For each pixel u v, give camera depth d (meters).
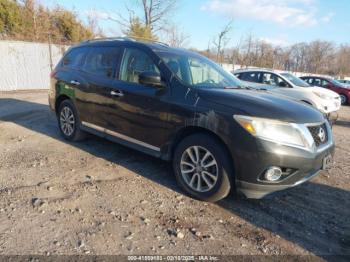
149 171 4.43
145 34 25.53
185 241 2.87
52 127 6.63
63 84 5.52
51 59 15.73
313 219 3.44
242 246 2.87
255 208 3.59
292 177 3.30
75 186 3.80
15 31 22.50
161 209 3.40
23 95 12.05
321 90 10.07
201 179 3.64
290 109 3.49
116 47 4.79
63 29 26.56
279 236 3.07
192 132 3.75
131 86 4.29
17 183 3.77
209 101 3.54
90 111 4.99
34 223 2.95
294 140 3.25
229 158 3.40
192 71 4.25
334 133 8.47
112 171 4.35
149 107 4.01
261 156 3.17
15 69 14.22
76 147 5.31
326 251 2.88
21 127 6.48
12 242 2.65
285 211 3.58
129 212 3.29
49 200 3.40
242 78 10.62
